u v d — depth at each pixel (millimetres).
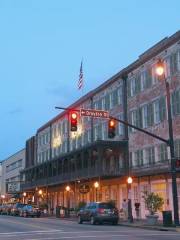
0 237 24328
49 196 80125
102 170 51188
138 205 45688
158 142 44375
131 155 50125
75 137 68312
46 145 83938
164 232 27453
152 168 45188
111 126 30719
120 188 52406
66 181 63031
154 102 45594
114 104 54812
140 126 48188
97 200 58250
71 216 57312
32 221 45469
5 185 124562
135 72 50000
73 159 63344
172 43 42594
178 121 40938
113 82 55406
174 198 31781
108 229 30953
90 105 62375
